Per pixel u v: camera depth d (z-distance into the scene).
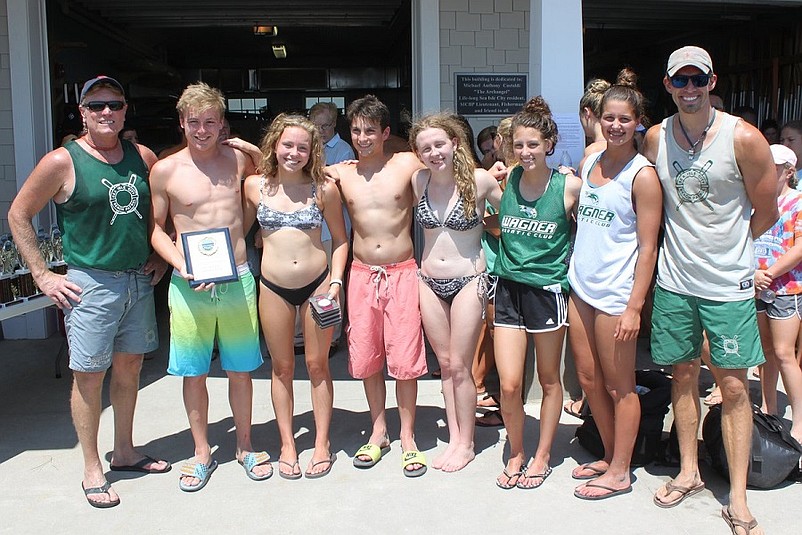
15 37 6.25
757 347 3.27
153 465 3.95
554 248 3.56
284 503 3.59
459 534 3.28
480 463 4.00
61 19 8.48
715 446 3.69
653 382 4.24
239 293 3.77
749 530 3.20
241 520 3.43
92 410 3.63
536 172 3.54
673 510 3.46
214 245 3.63
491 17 6.54
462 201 3.69
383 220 3.83
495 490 3.69
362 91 15.14
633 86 3.97
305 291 3.80
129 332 3.77
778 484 3.68
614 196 3.37
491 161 5.68
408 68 11.01
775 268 3.98
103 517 3.48
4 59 6.29
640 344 6.24
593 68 12.41
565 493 3.64
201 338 3.76
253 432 4.46
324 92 15.14
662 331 3.46
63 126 7.08
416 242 6.66
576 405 4.68
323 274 3.85
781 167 4.04
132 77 10.31
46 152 6.56
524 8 6.55
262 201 3.78
